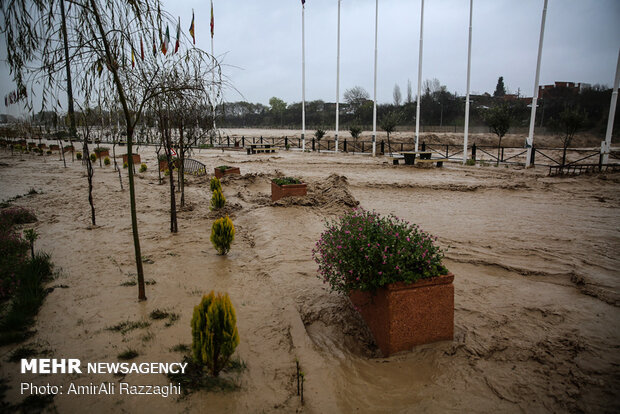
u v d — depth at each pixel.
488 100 64.12
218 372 3.38
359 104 78.62
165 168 18.14
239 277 5.86
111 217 9.74
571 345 3.92
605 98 43.75
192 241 7.71
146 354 3.71
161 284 5.50
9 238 6.61
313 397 3.16
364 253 4.01
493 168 20.84
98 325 4.27
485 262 6.58
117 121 5.79
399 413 3.00
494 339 4.10
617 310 4.75
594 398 3.08
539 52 19.92
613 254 6.92
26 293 4.78
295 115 83.19
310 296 5.26
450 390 3.27
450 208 11.15
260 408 3.01
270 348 3.92
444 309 3.97
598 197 12.69
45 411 2.93
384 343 3.89
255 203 11.48
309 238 7.85
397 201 12.19
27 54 3.93
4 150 30.28
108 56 4.29
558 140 42.94
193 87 5.21
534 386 3.28
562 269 6.22
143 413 2.92
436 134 46.47
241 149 35.56
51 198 12.27
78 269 6.05
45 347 3.82
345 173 18.88
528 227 8.93
